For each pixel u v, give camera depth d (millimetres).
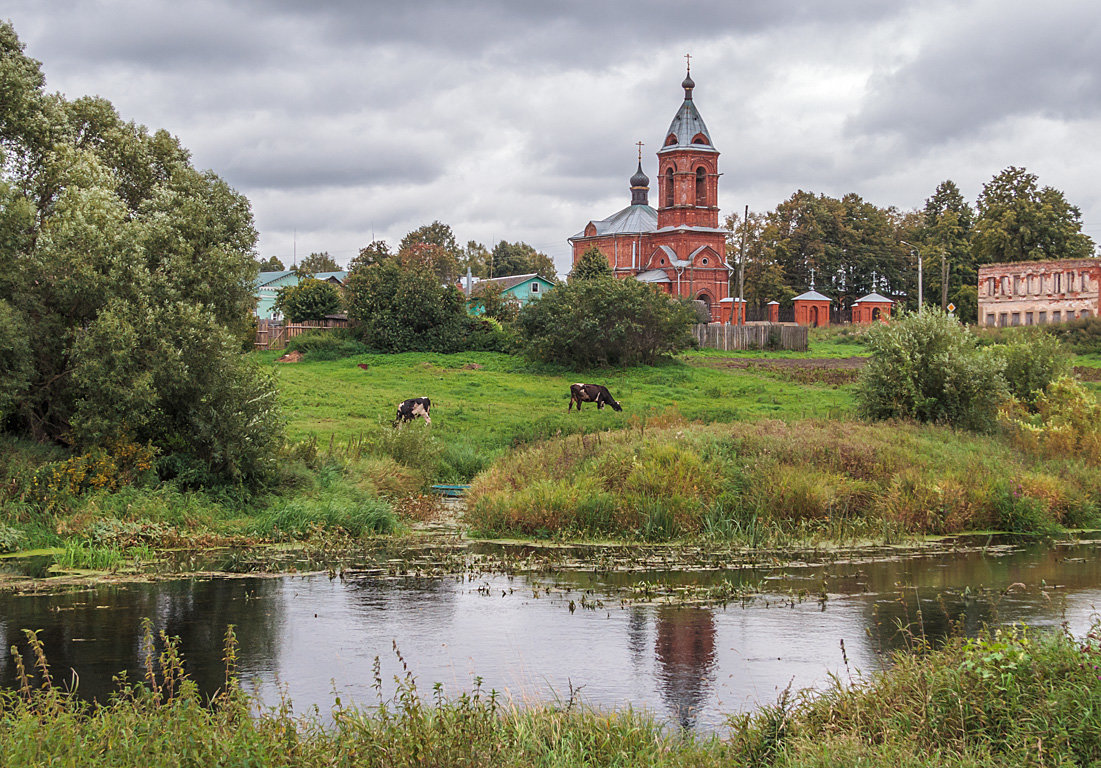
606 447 24344
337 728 9336
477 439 33469
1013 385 34312
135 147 27438
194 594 15555
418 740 8242
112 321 20891
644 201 104375
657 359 56438
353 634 13219
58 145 24031
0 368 20953
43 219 24141
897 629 13414
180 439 23109
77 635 13109
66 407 22469
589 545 19828
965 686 8805
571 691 10195
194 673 11562
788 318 100875
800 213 111312
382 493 25391
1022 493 22859
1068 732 7910
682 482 21594
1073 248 97438
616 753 8477
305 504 21812
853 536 20453
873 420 31531
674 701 10617
